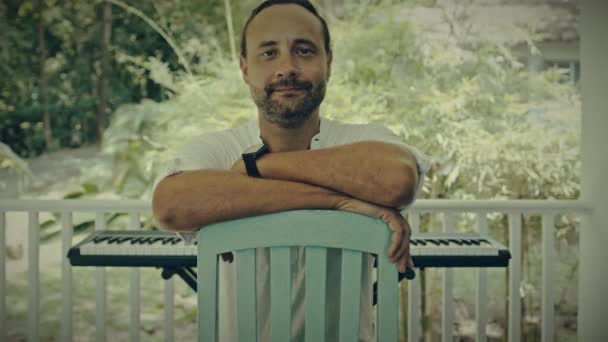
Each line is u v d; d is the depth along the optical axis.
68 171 6.52
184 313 4.58
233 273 1.53
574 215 3.95
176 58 6.16
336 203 1.15
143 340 4.34
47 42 6.97
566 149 4.02
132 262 1.94
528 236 4.00
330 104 4.39
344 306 1.08
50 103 7.04
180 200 1.16
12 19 6.85
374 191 1.12
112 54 6.76
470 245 1.98
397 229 1.13
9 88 6.97
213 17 6.02
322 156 1.16
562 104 4.31
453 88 4.48
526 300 3.98
